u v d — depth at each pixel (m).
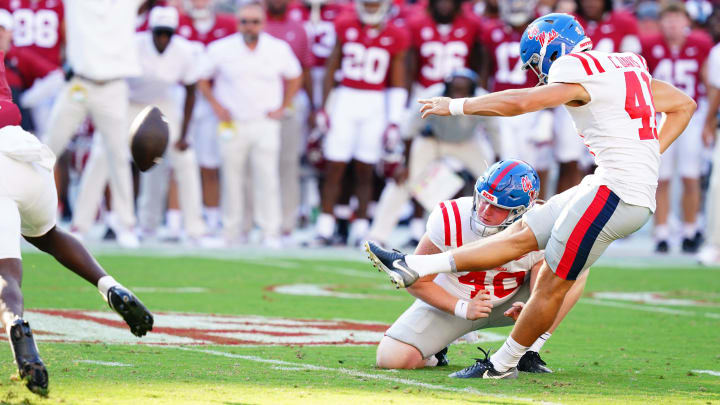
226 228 41.56
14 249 14.75
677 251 45.28
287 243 43.88
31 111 41.38
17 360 13.62
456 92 37.06
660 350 20.78
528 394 15.27
